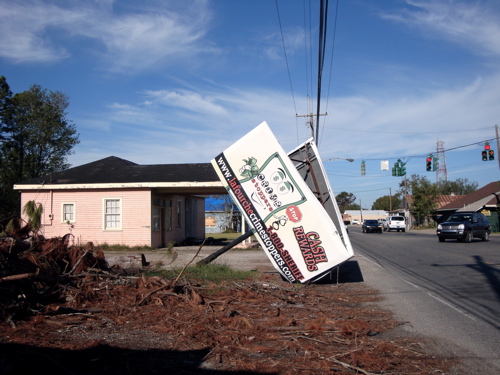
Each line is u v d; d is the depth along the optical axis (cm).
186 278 1031
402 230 5112
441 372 475
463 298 899
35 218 1073
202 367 480
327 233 1034
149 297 779
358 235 4109
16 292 677
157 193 2316
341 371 473
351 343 579
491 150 3030
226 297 845
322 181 1181
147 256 1833
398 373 471
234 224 5759
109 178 2294
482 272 1270
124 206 2209
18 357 477
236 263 1566
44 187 2202
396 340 596
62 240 985
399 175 3334
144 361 496
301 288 1021
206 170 2436
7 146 3656
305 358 514
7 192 2925
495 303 846
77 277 846
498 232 4491
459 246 2375
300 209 1048
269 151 1076
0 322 624
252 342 577
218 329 629
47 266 811
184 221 2753
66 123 3981
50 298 742
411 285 1074
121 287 823
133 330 620
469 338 608
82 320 657
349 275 1268
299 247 1049
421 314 757
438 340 598
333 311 780
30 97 3812
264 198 1073
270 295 894
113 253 1953
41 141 3809
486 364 502
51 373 443
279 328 636
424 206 6059
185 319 673
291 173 1059
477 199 5072
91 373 453
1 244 759
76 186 2192
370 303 859
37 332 590
